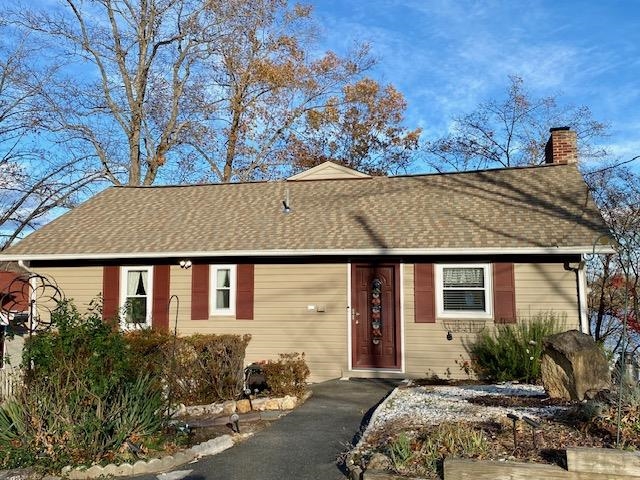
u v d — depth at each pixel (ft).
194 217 53.67
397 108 112.37
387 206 50.37
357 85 108.88
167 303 48.29
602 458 17.33
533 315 41.04
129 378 25.59
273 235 47.60
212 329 47.24
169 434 25.70
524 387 34.91
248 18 97.30
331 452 24.08
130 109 92.58
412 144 114.42
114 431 23.59
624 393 22.41
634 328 55.31
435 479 18.56
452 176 55.57
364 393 36.91
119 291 49.16
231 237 48.21
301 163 106.73
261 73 98.63
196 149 100.27
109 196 61.52
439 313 43.11
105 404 23.48
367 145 113.50
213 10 93.66
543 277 41.24
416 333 43.37
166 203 58.18
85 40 88.38
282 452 24.25
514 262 41.91
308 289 46.01
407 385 38.75
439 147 113.70
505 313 41.60
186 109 97.19
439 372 42.50
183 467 22.54
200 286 47.75
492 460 18.58
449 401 30.37
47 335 24.68
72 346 23.75
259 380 34.45
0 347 41.83
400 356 43.47
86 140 89.71
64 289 50.26
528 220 43.37
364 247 43.34
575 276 40.73
